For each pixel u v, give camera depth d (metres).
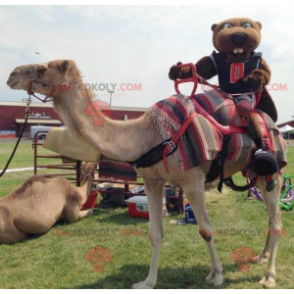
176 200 7.71
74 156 7.39
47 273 4.63
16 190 6.05
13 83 3.86
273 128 4.49
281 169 4.55
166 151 3.79
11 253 5.34
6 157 20.95
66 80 3.76
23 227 5.79
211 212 7.78
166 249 5.43
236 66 4.67
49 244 5.69
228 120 4.15
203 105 4.19
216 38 4.81
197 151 3.83
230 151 4.07
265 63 4.74
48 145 7.66
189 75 4.64
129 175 7.70
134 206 7.31
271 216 4.54
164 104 4.02
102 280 4.41
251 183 4.62
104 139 3.80
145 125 3.99
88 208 8.02
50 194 6.34
